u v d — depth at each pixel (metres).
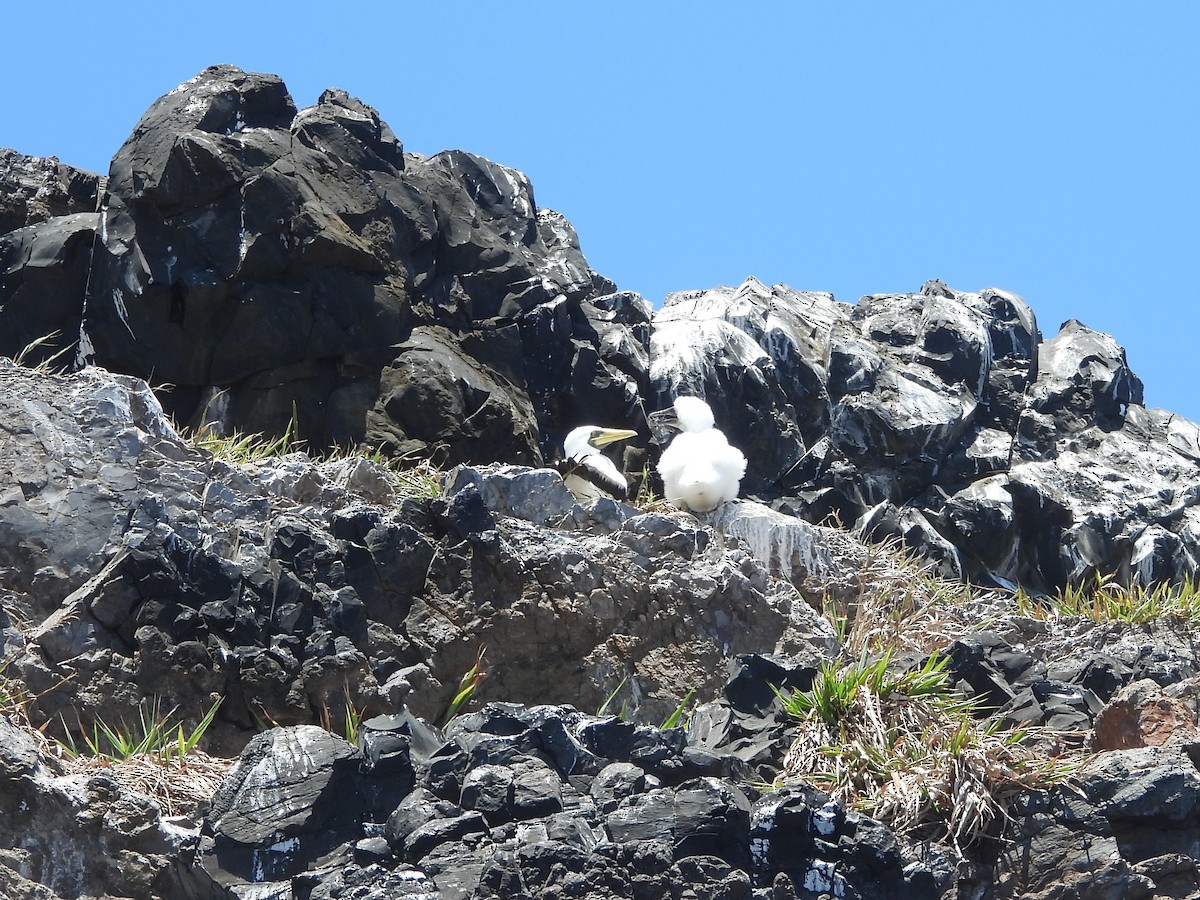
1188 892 9.93
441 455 20.67
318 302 20.66
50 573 11.50
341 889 8.54
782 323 25.83
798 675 11.58
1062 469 25.61
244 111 21.81
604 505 13.59
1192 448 27.06
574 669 12.27
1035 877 9.87
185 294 20.14
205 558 11.62
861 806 10.28
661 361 24.34
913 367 26.23
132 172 20.73
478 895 8.45
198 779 10.23
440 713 11.79
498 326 22.58
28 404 12.45
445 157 24.66
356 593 11.88
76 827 9.26
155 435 12.97
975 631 14.72
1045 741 11.29
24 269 21.06
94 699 10.94
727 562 13.24
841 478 24.72
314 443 20.59
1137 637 14.87
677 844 9.13
